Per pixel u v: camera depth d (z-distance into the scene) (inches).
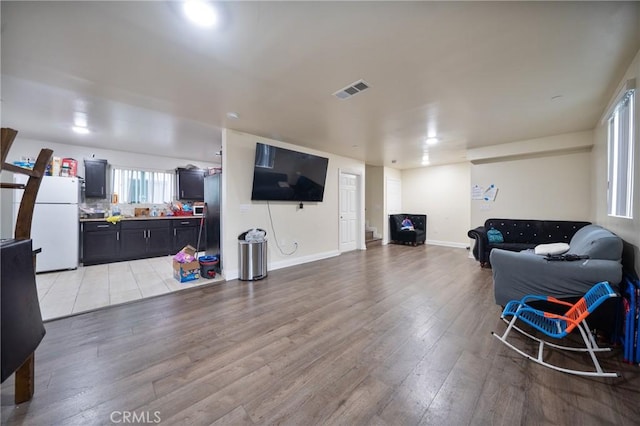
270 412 53.3
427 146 187.2
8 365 43.6
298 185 179.5
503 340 79.6
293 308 107.1
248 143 155.6
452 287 134.0
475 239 185.0
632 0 53.8
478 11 57.2
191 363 69.9
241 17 58.7
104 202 199.9
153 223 205.2
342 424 50.3
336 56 74.9
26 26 61.0
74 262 166.6
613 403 55.1
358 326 91.1
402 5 55.2
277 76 86.0
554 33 64.6
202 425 50.1
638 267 76.0
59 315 99.2
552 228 167.2
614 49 71.3
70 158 178.7
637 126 75.4
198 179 237.0
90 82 89.9
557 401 55.8
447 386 60.7
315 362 70.4
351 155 220.8
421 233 271.1
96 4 54.2
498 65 79.7
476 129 146.6
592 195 154.4
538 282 85.4
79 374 65.1
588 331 71.0
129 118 127.3
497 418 51.4
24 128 143.9
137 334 85.6
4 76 85.7
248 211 156.9
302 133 154.4
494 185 195.5
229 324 92.8
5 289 43.7
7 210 154.3
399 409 54.0
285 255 179.2
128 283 139.4
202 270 149.4
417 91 97.3
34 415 52.2
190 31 63.6
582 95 101.0
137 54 73.5
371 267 177.5
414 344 79.3
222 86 93.1
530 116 125.1
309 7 55.7
